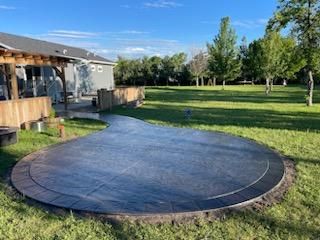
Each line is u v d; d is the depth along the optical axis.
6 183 4.74
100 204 3.87
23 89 17.27
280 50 25.03
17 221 3.48
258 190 4.31
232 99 20.77
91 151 6.60
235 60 35.41
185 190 4.32
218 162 5.73
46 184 4.61
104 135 8.37
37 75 18.41
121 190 4.35
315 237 3.12
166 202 3.91
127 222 3.43
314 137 7.95
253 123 10.33
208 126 9.77
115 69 48.19
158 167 5.43
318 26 13.92
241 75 45.72
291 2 14.09
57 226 3.36
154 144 7.24
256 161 5.80
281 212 3.66
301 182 4.68
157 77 48.72
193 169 5.30
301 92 28.11
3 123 8.65
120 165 5.56
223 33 34.41
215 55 35.06
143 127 9.62
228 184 4.56
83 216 3.59
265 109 14.52
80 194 4.21
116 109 14.83
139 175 4.99
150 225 3.37
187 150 6.64
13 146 7.06
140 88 19.45
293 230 3.25
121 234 3.19
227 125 9.95
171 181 4.70
